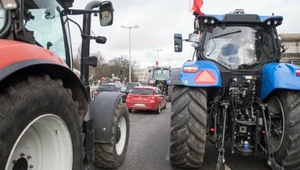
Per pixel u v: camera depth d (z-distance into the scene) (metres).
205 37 4.61
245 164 4.59
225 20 4.49
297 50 31.48
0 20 2.15
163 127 9.10
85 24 3.86
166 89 25.33
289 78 3.77
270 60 4.46
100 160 4.09
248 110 3.97
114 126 4.04
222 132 3.92
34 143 2.24
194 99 3.89
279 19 4.45
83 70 3.82
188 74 3.91
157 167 4.57
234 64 4.44
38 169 2.25
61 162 2.32
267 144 3.75
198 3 4.51
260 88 4.29
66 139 2.33
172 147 3.95
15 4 1.95
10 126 1.71
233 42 4.55
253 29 4.56
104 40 3.92
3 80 1.81
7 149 1.70
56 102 2.12
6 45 1.86
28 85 1.89
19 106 1.77
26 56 1.92
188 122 3.85
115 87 19.06
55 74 2.33
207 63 4.08
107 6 3.40
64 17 3.47
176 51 5.58
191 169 4.28
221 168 3.78
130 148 5.96
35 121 1.96
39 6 2.89
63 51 3.46
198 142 3.83
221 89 4.34
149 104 13.48
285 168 3.73
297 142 3.60
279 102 3.97
